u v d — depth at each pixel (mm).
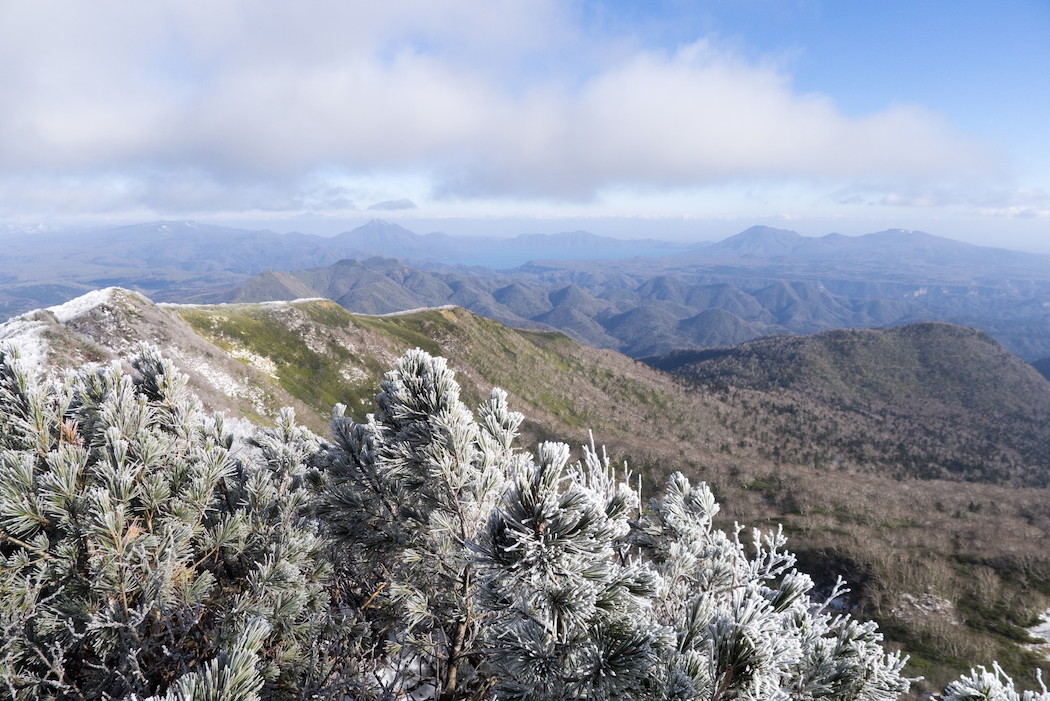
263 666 3652
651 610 3230
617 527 2451
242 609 3697
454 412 3914
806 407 167750
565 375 141625
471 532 3875
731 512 68938
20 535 3381
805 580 2939
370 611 5094
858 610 38469
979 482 113625
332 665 4129
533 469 2447
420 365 4102
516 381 123688
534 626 2412
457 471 3822
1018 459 138750
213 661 2131
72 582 3262
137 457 3818
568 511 2357
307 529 4566
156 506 3666
